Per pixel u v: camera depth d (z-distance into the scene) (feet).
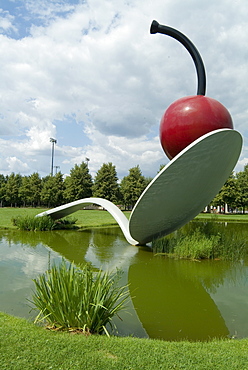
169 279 20.07
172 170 20.40
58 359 8.38
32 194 147.13
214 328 12.48
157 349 9.36
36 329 10.55
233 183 113.29
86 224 55.93
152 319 13.32
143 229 27.89
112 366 8.14
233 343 10.28
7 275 19.65
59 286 10.93
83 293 10.68
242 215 109.40
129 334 11.71
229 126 22.41
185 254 26.40
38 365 8.04
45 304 11.07
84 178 140.87
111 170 141.49
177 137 22.49
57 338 9.77
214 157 21.06
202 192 24.76
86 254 27.76
